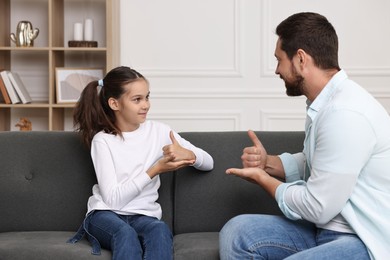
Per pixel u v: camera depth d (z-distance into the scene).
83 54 4.62
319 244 1.87
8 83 4.31
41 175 2.40
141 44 4.52
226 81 4.52
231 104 4.52
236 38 4.48
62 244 2.08
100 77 4.44
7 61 4.61
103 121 2.38
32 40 4.43
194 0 4.49
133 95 2.35
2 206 2.36
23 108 4.69
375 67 4.46
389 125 1.80
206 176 2.40
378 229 1.76
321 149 1.78
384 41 4.45
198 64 4.52
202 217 2.38
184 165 2.25
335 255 1.71
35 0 4.65
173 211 2.41
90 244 2.11
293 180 2.20
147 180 2.21
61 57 4.54
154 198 2.33
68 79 4.38
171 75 4.51
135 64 4.53
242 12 4.47
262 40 4.47
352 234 1.81
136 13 4.50
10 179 2.38
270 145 2.43
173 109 4.53
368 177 1.80
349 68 4.46
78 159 2.42
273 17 4.47
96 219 2.15
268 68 4.48
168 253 2.01
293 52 1.92
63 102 4.35
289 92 2.01
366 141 1.74
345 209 1.79
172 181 2.44
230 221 1.97
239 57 4.48
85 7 4.64
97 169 2.28
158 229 2.08
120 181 2.30
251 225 1.90
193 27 4.50
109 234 2.05
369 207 1.78
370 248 1.72
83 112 2.39
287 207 1.87
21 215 2.37
